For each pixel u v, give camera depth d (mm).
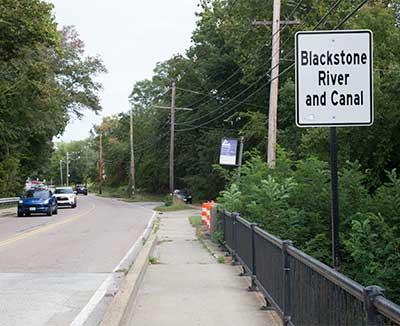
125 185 104812
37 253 15766
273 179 13672
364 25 24094
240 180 17250
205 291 10188
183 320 7969
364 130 19312
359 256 10828
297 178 14008
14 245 17938
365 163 19703
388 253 10883
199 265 13734
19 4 27266
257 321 7887
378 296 3680
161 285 10859
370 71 6277
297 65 6301
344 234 11938
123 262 13516
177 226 27781
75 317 7891
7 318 7922
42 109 45719
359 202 12945
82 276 11625
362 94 6266
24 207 35125
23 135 53125
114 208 48219
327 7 34844
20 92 37656
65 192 48656
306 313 5793
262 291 8797
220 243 17297
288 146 32688
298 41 6305
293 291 6480
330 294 4859
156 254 16172
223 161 28359
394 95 19422
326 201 13047
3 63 34500
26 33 28047
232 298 9516
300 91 6281
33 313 8219
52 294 9664
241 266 12953
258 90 43875
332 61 6289
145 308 8781
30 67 34500
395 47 23531
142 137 90500
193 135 61125
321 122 6258
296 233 12672
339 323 4574
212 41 54625
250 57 40781
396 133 19422
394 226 11578
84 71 57875
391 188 13406
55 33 29031
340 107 6266
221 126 56031
